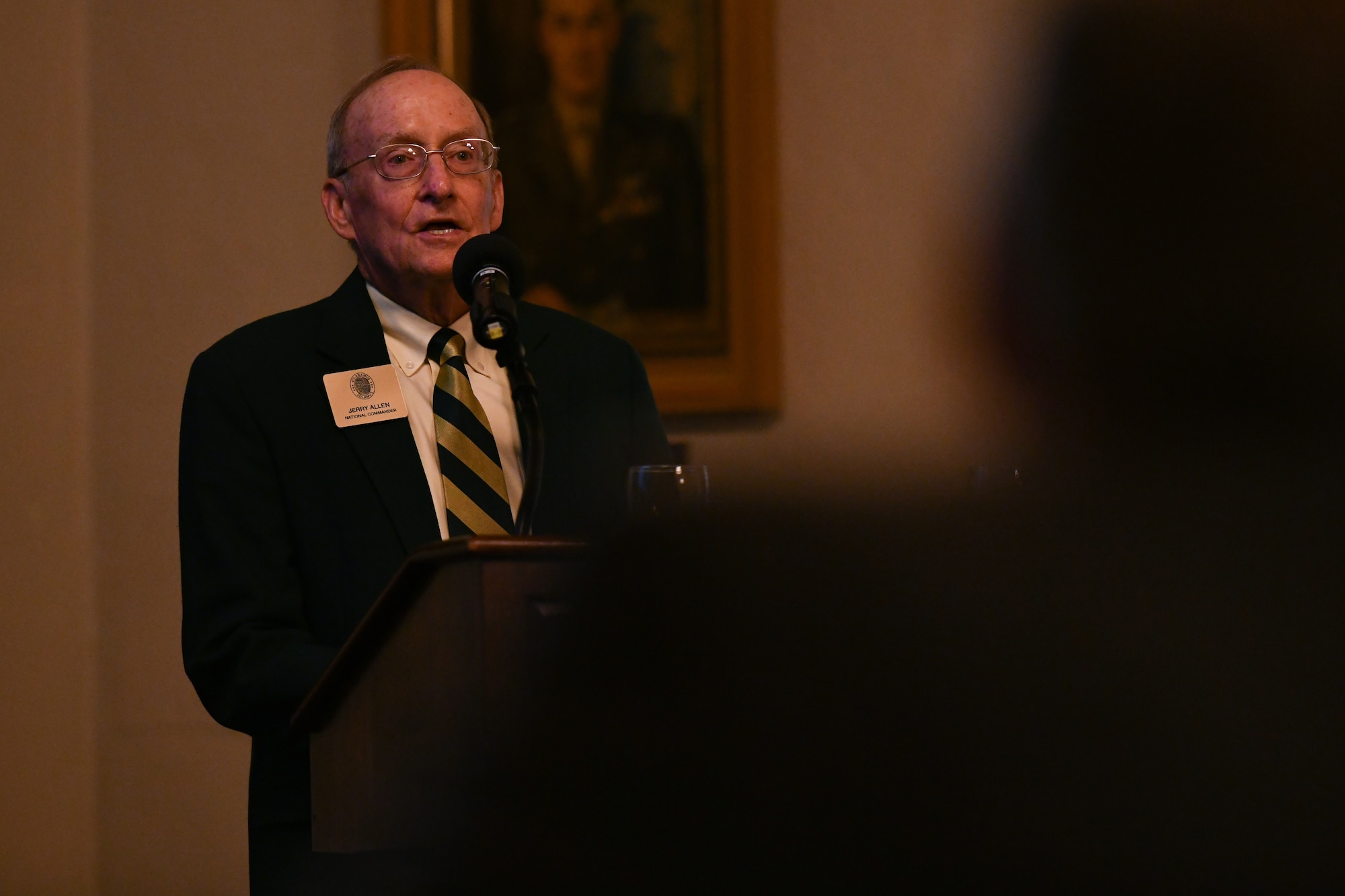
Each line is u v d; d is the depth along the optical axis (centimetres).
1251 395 67
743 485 71
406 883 250
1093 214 66
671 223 982
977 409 69
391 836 260
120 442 948
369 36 982
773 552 70
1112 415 67
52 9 956
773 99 989
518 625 226
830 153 990
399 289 471
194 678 395
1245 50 65
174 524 947
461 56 974
